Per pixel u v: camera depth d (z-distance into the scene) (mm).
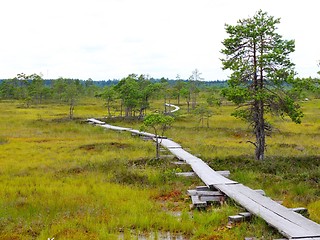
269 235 9375
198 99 88688
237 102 20031
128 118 49375
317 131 39375
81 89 96000
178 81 82188
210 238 9508
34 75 94500
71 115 52719
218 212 11477
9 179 16531
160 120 20047
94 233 9930
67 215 11359
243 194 12516
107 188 14766
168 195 14227
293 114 19406
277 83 19328
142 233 10180
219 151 24312
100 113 63688
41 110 66500
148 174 16844
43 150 25609
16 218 11141
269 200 11797
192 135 35438
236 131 37688
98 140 30875
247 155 21641
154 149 25016
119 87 52000
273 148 27375
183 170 18031
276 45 19344
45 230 9938
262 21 19438
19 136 34219
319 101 69688
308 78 18641
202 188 14133
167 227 10414
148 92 49844
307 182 15312
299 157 20359
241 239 9328
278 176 16531
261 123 20016
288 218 9992
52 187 14891
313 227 9266
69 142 29844
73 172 18031
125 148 25641
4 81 99500
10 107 72125
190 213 12047
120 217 11039
